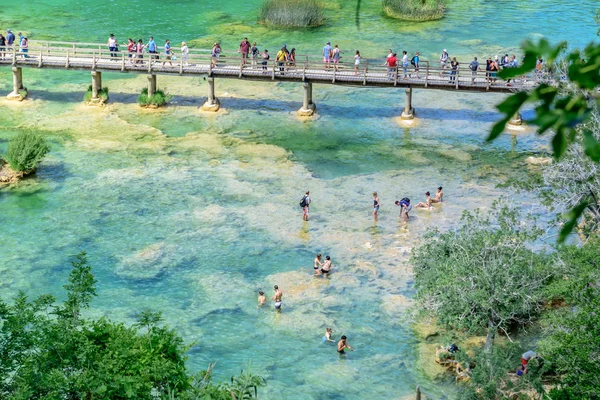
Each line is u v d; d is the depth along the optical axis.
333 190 35.47
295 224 32.44
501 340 24.56
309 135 41.91
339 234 31.69
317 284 28.25
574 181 24.59
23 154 35.62
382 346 24.88
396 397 22.44
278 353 24.52
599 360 17.66
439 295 23.53
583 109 3.00
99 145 39.84
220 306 26.95
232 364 23.84
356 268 29.27
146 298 27.33
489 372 20.50
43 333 15.38
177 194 34.88
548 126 3.01
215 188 35.47
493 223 31.92
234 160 38.53
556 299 25.75
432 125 43.34
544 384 21.78
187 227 32.12
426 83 43.00
